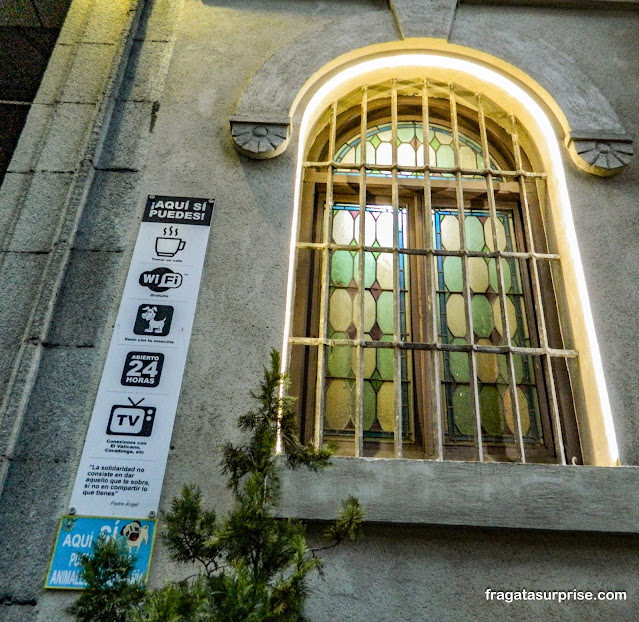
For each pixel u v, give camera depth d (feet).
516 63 11.85
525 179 11.74
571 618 7.55
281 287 9.68
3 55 13.80
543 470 8.19
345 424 9.79
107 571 5.33
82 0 13.64
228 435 8.52
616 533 7.83
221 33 12.70
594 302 9.60
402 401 10.03
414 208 11.71
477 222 11.67
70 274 9.71
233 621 4.63
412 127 12.78
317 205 11.66
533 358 10.32
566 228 10.57
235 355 9.10
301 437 9.55
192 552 5.71
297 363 10.00
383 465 8.20
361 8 13.08
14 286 9.68
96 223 10.23
